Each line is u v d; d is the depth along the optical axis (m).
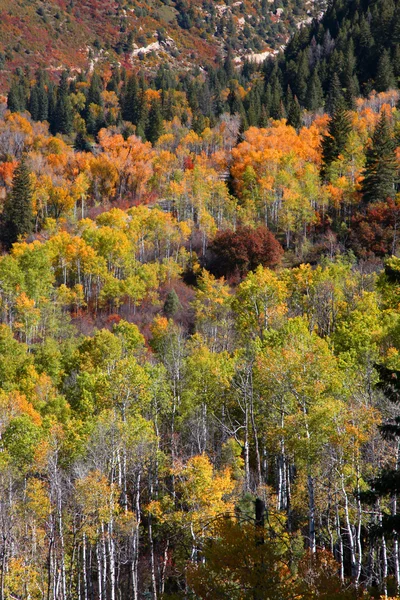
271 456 38.06
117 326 64.81
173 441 39.03
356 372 34.78
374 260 80.19
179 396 43.53
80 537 32.12
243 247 89.44
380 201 94.88
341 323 46.12
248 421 40.25
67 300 85.50
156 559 35.38
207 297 75.25
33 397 50.81
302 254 90.56
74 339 72.75
